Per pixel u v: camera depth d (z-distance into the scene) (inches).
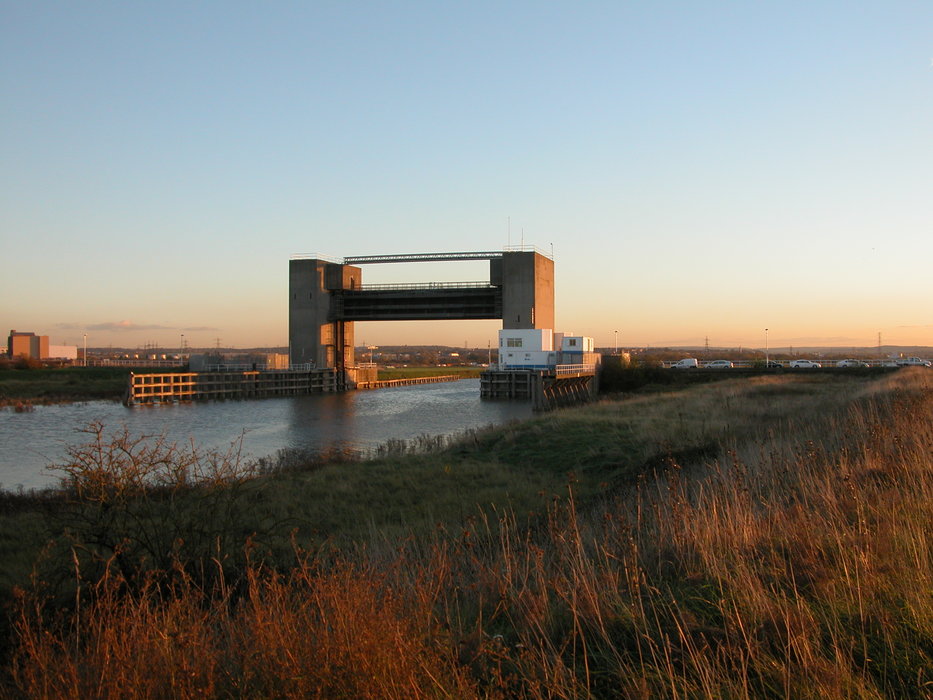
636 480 605.3
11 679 227.9
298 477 868.0
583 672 193.0
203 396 2888.8
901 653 181.0
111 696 179.9
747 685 174.2
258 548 405.7
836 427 607.5
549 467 887.7
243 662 194.5
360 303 3403.1
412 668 178.1
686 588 239.3
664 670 184.7
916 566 221.8
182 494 453.7
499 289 3115.2
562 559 273.7
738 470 391.9
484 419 2128.4
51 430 1784.0
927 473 340.2
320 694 170.9
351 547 483.5
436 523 546.0
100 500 373.7
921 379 1288.1
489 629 236.2
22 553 499.2
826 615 203.3
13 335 6737.2
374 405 2677.2
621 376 3019.2
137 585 325.4
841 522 271.0
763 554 261.1
